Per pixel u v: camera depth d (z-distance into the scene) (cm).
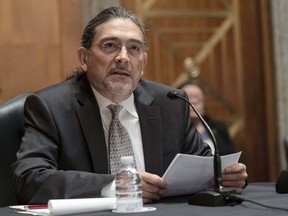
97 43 399
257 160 930
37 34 751
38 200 343
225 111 921
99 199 316
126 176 314
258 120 930
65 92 412
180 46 905
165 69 898
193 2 912
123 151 403
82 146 395
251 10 929
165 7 898
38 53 750
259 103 928
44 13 753
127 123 414
